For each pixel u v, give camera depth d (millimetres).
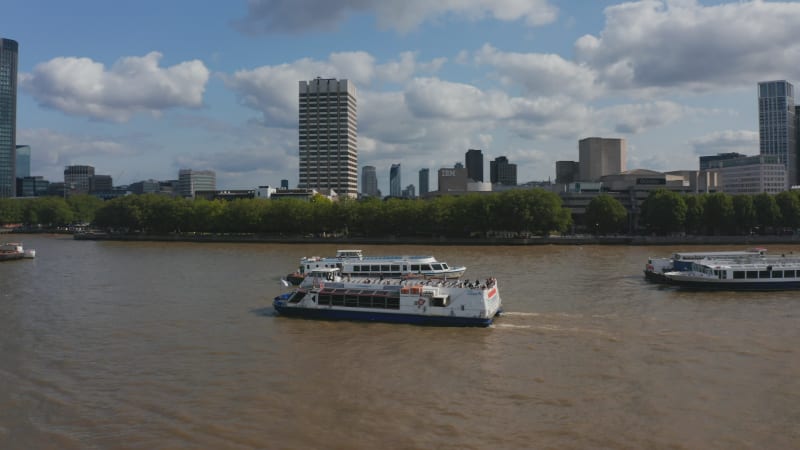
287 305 77625
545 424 42562
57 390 50500
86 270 136125
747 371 53750
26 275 127000
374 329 70438
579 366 55438
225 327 72250
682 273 102375
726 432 41188
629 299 89125
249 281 112875
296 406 46312
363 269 111875
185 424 43344
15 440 41125
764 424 42438
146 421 43938
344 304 75688
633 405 45938
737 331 68688
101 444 40406
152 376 53750
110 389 50594
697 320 74625
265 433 41688
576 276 115438
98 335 68875
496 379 51938
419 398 47656
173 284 109750
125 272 130875
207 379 52719
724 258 110500
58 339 67188
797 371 53688
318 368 55500
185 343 64812
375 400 47344
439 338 65938
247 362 57656
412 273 110250
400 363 56844
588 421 43062
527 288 99562
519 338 65625
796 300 89188
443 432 41438
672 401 46656
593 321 73812
